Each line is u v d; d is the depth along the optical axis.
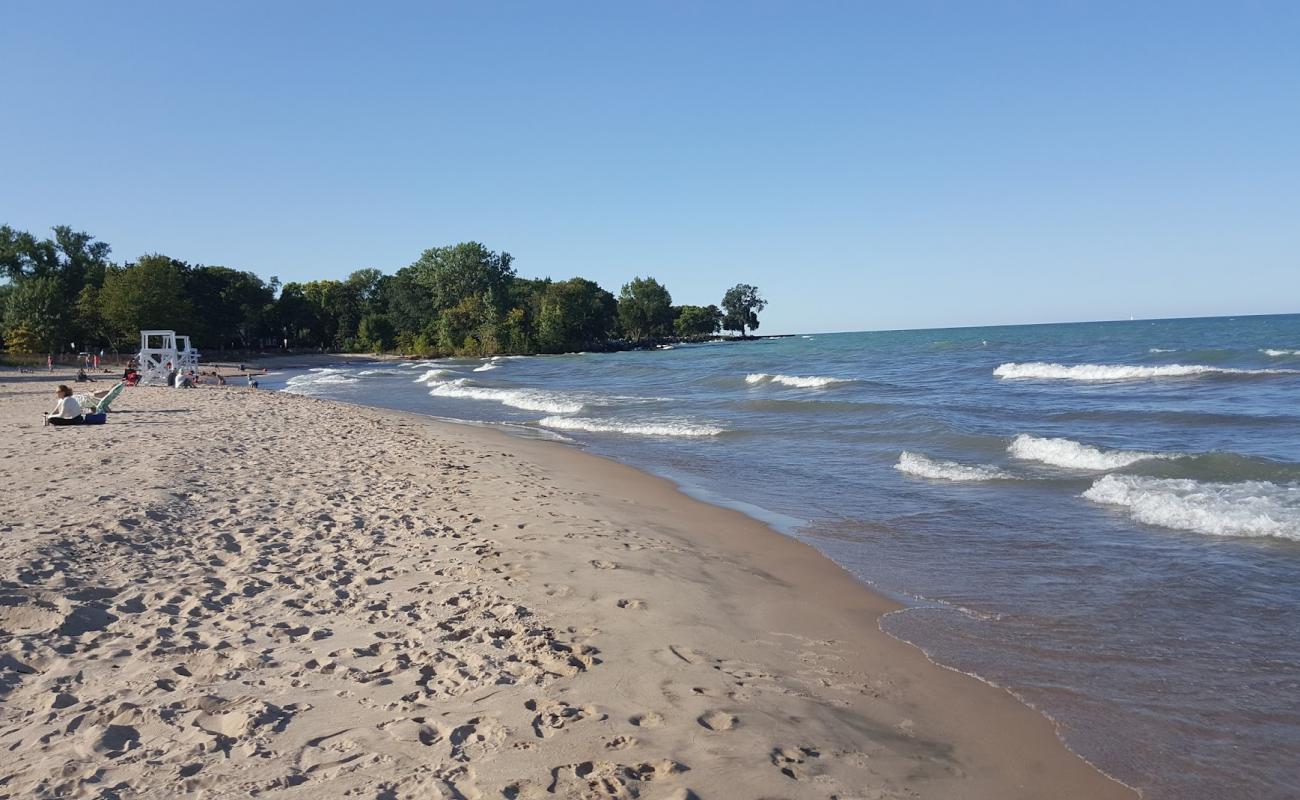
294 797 3.45
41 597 5.87
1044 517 10.37
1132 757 4.38
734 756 4.08
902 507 11.24
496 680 4.88
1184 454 13.38
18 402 26.95
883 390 31.03
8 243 79.81
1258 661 5.69
